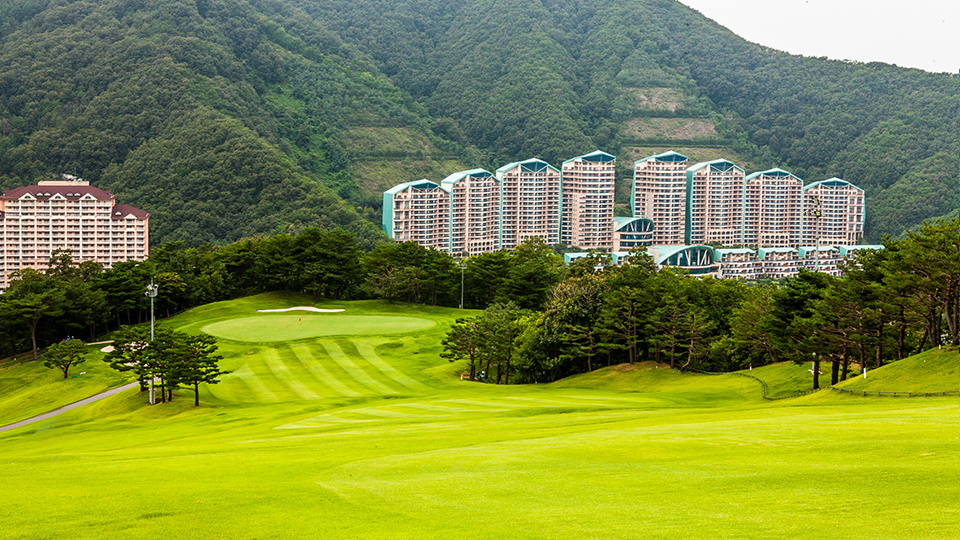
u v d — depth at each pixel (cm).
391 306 18450
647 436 4697
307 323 15700
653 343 11250
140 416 9381
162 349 9919
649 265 18575
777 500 2930
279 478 3812
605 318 11288
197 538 2712
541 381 12056
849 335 8094
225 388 10712
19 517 2986
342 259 19650
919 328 8812
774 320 9050
